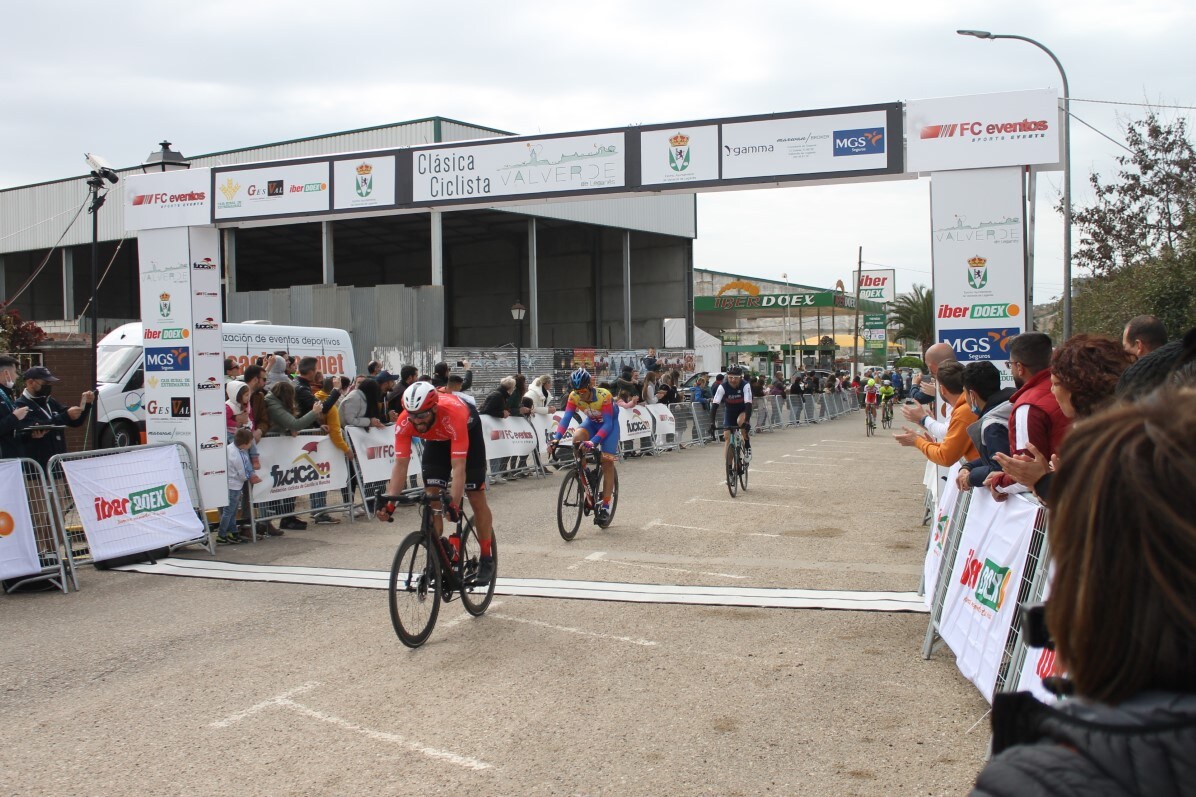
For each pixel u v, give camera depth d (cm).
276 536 941
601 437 909
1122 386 314
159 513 817
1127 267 2009
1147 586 92
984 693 407
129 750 398
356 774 369
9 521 692
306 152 2975
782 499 1168
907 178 816
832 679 475
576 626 580
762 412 2533
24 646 564
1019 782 93
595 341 4125
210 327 939
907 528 947
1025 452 362
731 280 6334
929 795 344
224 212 939
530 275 3328
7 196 3772
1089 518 96
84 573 768
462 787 355
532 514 1057
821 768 368
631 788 352
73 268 3700
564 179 895
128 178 970
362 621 604
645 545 855
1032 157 750
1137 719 91
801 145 822
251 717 434
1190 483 90
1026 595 379
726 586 685
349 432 1055
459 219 3556
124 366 1577
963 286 768
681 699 448
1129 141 2256
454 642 550
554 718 426
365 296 2269
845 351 7350
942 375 547
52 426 793
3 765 385
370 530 980
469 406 590
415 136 2800
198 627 598
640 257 4059
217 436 902
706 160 853
